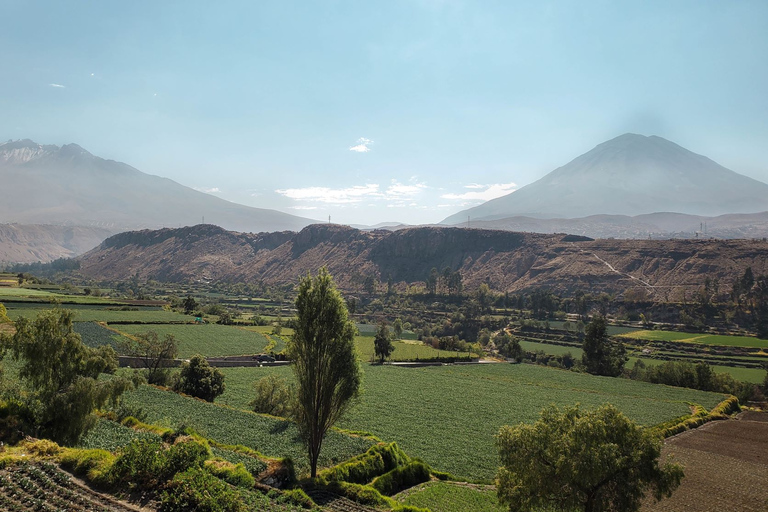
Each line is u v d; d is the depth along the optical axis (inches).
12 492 912.3
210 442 1784.0
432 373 4616.1
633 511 1154.0
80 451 1135.0
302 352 1558.8
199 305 7859.3
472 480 1953.7
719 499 1772.9
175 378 2878.9
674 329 6678.2
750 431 2915.8
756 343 5723.4
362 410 2942.9
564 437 1186.0
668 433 2763.3
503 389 3969.0
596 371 5246.1
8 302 5123.0
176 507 924.6
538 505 1224.2
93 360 1434.5
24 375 1352.1
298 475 1585.9
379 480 1679.4
